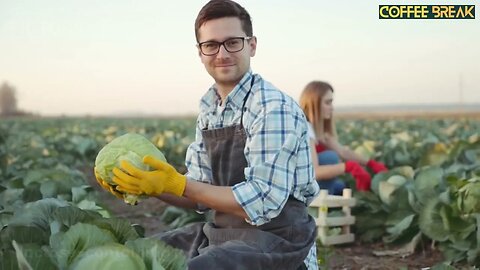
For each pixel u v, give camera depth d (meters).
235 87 3.63
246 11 3.67
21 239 3.09
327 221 6.98
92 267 2.78
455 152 10.82
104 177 3.43
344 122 47.25
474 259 5.97
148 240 2.98
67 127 45.12
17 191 6.75
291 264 3.54
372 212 7.38
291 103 3.62
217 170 3.73
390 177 7.68
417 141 18.91
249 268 3.32
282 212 3.60
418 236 6.76
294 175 3.57
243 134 3.59
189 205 4.08
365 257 6.69
